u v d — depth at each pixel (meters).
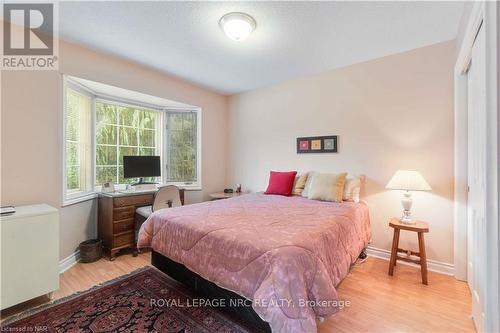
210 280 1.62
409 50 2.63
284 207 2.39
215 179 4.32
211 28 2.22
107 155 3.33
